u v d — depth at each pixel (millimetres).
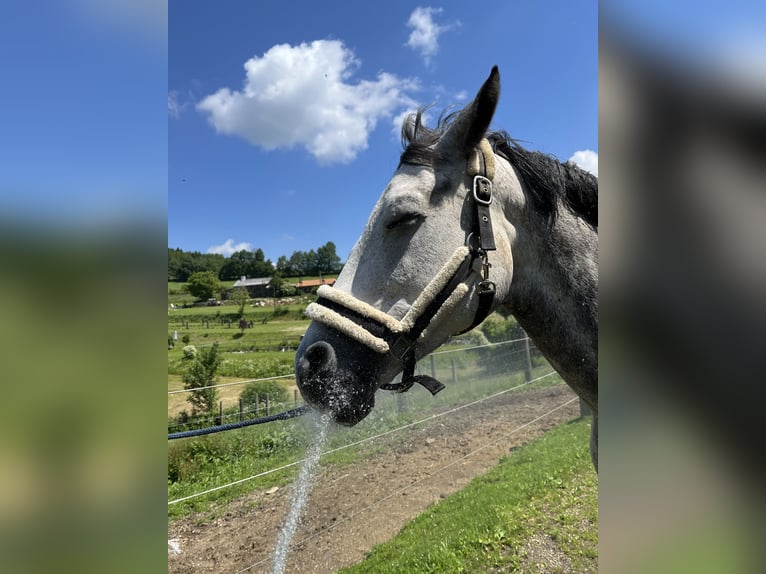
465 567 3246
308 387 1497
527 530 3664
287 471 6180
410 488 5164
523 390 10375
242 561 3947
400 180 1613
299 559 3861
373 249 1600
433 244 1544
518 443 6504
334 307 1548
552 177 1810
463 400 9625
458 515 4141
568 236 1802
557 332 1798
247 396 9531
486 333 15133
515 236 1736
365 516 4566
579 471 4844
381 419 8281
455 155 1638
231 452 7020
